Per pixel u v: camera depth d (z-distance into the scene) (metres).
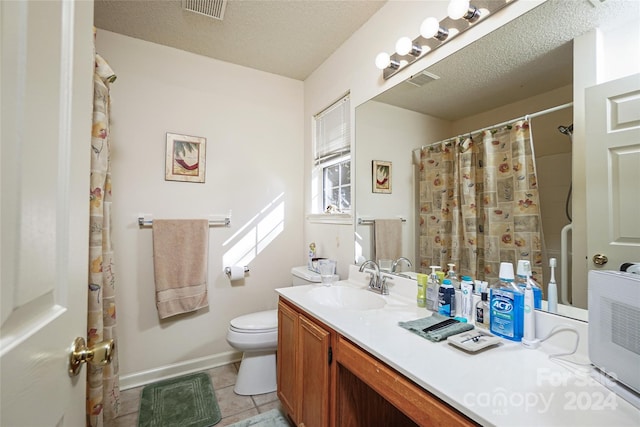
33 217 0.44
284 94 2.63
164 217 2.12
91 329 1.24
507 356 0.89
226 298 2.34
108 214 1.46
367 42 1.88
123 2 1.70
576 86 0.96
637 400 0.65
